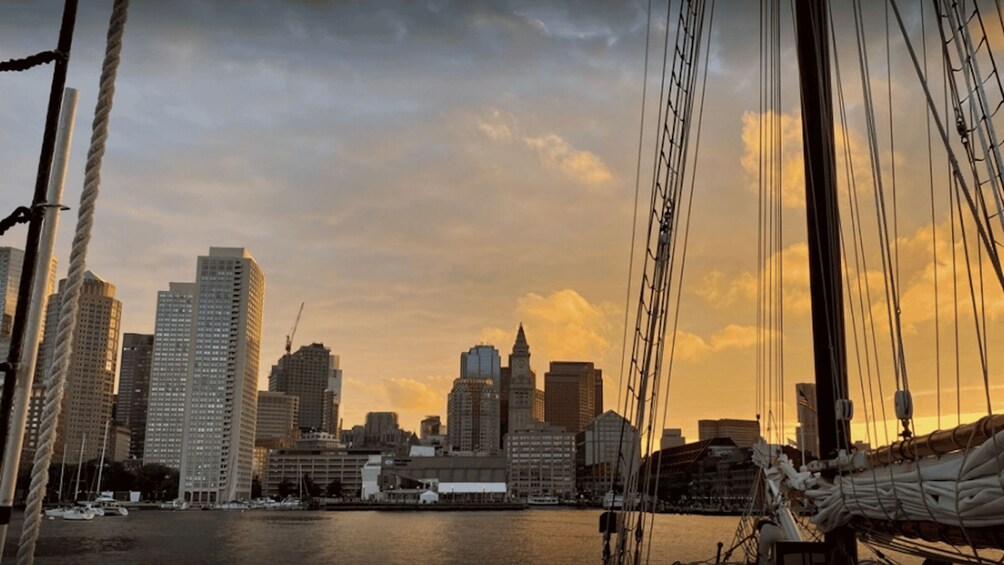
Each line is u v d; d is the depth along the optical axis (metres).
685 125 11.73
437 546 112.75
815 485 9.74
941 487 6.60
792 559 9.34
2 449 3.79
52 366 3.88
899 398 8.25
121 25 4.25
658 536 128.50
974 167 7.39
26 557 3.69
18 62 4.06
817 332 10.24
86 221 4.07
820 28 11.44
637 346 11.21
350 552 103.12
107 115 4.19
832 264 10.37
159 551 101.44
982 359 6.53
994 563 6.32
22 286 3.94
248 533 140.00
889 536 8.38
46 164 4.05
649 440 11.02
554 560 92.12
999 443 5.83
